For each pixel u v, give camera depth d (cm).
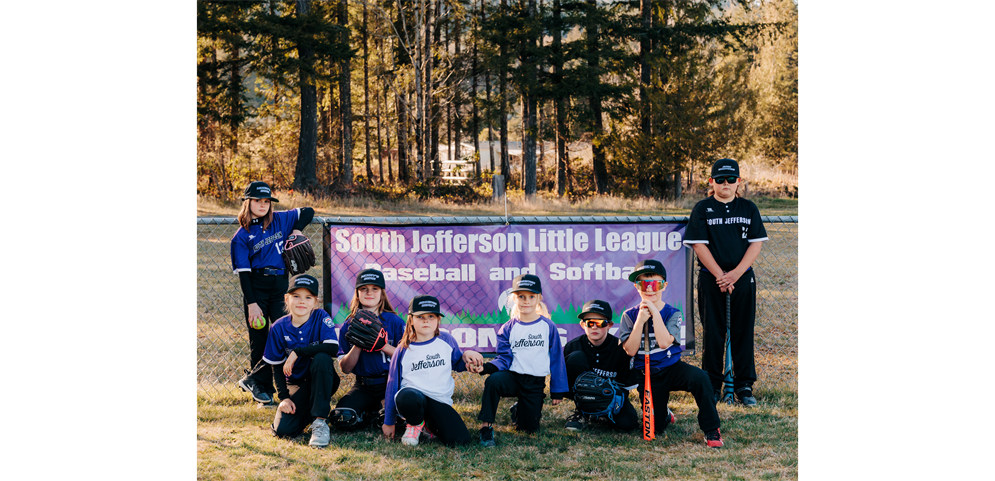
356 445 455
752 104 2664
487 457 433
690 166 2653
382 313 509
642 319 469
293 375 481
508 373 470
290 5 2644
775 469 408
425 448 450
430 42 2744
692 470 409
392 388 462
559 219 570
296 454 437
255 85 2978
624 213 2144
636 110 2739
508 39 2733
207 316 768
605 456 434
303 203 2120
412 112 3177
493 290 573
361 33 3475
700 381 456
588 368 499
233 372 602
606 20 2708
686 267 573
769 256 1145
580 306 575
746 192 2855
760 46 3444
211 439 461
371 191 2366
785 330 731
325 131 3838
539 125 2936
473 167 3238
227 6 2464
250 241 535
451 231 571
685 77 2575
